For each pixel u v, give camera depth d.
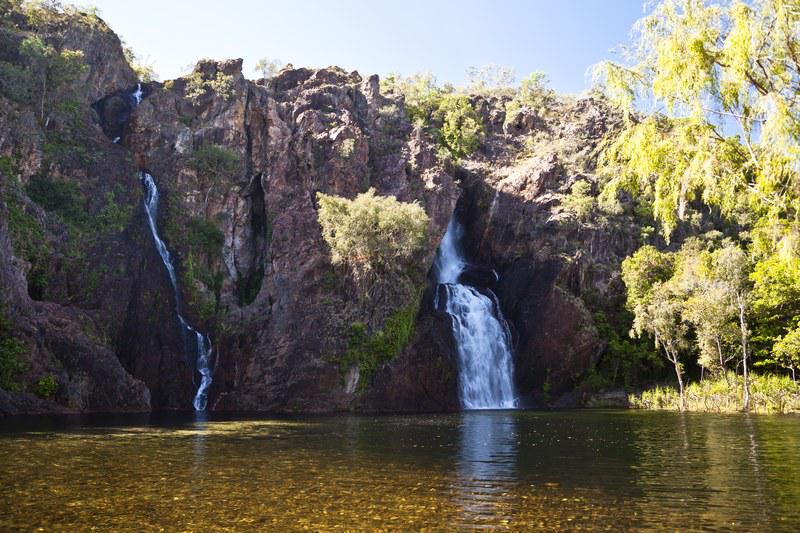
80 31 77.88
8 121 60.72
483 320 72.50
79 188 63.69
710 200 18.77
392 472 18.59
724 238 84.75
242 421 41.00
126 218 64.31
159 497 14.68
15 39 68.75
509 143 103.88
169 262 66.81
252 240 73.56
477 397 68.00
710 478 17.47
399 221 62.97
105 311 56.97
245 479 17.19
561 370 70.62
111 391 51.25
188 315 64.25
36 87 66.25
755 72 17.45
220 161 73.69
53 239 57.00
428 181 77.69
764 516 12.88
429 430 34.34
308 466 19.69
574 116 109.88
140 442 26.27
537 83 125.69
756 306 59.75
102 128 74.44
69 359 49.56
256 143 76.88
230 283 69.38
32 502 14.12
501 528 11.96
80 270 57.50
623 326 74.38
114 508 13.55
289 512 13.23
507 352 72.88
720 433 31.02
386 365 62.28
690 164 18.38
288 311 63.03
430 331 66.44
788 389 54.28
